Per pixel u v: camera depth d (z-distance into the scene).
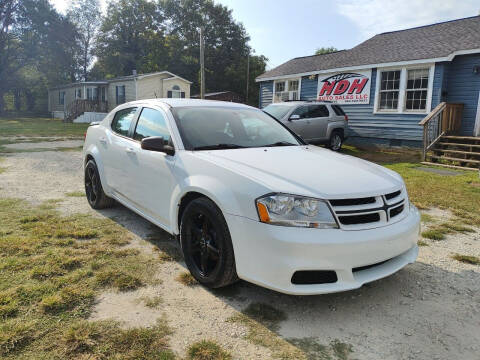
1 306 2.53
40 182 6.70
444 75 12.05
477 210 5.42
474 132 11.75
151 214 3.75
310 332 2.43
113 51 45.31
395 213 2.85
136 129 4.20
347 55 15.62
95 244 3.77
